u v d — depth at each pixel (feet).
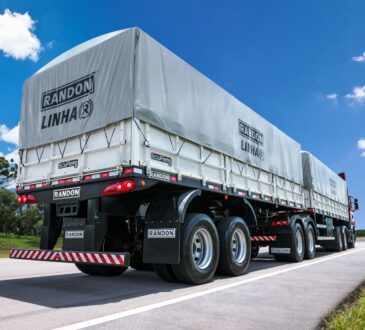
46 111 21.13
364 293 16.40
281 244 32.96
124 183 16.48
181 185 19.12
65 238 18.65
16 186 22.08
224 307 13.51
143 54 17.70
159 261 18.26
